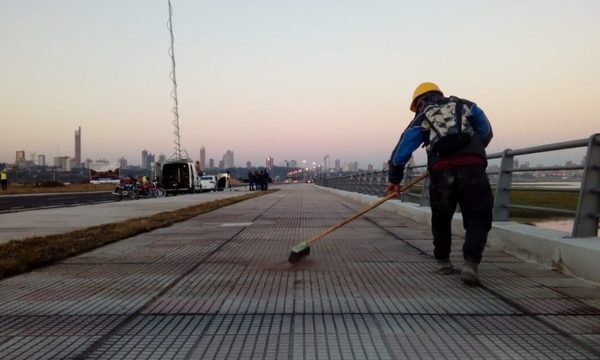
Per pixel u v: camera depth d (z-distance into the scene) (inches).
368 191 858.8
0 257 247.0
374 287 193.6
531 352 123.8
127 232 361.7
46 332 141.8
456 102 200.4
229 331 141.5
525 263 240.7
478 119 200.5
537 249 238.4
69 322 151.2
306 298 177.2
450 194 201.2
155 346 129.8
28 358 122.0
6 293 187.8
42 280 210.2
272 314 157.9
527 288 189.5
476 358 120.3
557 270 221.8
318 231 386.0
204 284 200.8
